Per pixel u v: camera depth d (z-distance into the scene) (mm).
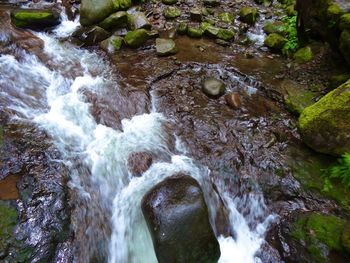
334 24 5434
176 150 4891
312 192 4438
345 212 4191
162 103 5500
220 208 4430
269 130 5211
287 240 4070
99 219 4109
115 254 3959
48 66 5848
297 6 6680
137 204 4148
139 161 4609
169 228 3602
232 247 4199
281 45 6945
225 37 7188
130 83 5754
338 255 3773
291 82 5977
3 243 3588
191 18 7680
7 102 5055
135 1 7949
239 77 6160
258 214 4398
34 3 7480
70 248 3732
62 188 4141
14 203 3912
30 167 4289
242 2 8891
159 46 6582
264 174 4637
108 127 5078
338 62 6047
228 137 5062
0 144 4480
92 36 6602
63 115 5090
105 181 4414
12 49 5957
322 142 4660
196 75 6121
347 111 4453
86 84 5641
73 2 7633
